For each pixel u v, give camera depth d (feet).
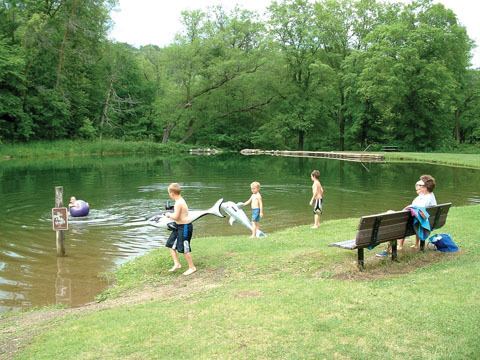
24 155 145.18
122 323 19.16
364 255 27.73
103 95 188.55
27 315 23.43
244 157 155.02
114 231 43.50
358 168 108.17
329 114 196.95
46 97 157.99
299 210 53.67
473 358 15.14
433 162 122.93
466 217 40.16
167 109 185.26
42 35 153.07
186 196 64.23
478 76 198.29
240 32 187.01
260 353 15.44
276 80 186.80
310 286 22.16
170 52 180.24
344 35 186.39
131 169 106.52
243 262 28.71
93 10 162.20
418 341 16.08
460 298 19.77
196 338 16.89
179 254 31.65
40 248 37.68
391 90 157.28
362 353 15.29
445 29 169.99
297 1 182.50
